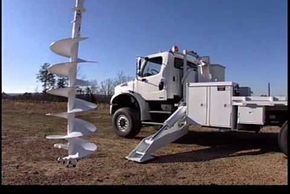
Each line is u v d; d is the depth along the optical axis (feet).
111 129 41.96
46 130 39.50
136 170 20.21
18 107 86.58
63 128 42.14
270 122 24.40
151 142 24.12
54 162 21.94
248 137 35.53
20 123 47.62
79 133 12.60
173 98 31.55
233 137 35.47
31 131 38.27
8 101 101.65
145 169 20.51
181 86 32.22
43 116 61.72
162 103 32.42
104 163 21.93
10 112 71.31
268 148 28.50
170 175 19.11
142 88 32.81
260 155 25.26
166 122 26.11
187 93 27.45
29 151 25.66
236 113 25.31
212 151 27.07
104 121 54.44
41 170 19.84
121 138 33.27
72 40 12.29
